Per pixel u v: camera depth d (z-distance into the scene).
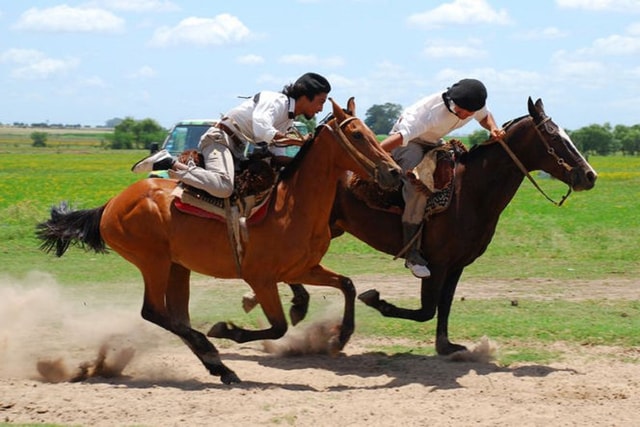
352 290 8.83
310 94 8.55
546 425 7.01
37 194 35.94
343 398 7.86
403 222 9.29
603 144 123.94
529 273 16.12
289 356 9.84
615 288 14.51
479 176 9.23
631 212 28.42
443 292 9.65
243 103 8.69
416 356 9.66
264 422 7.03
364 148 8.20
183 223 8.61
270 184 8.41
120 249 8.98
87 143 166.38
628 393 8.05
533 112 9.15
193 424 6.98
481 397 7.90
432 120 9.05
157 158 9.09
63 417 7.23
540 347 10.03
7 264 16.27
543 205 31.50
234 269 8.55
